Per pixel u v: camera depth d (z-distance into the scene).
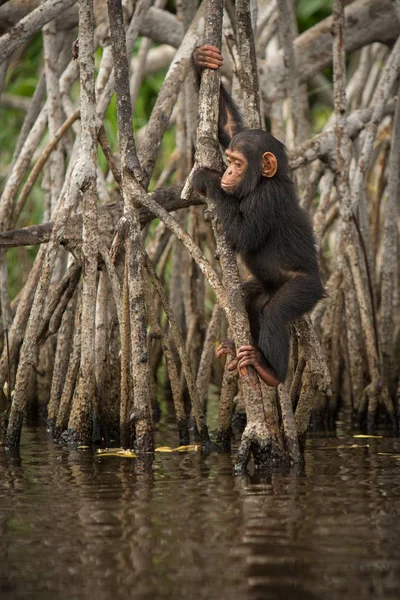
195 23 15.18
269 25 19.73
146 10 15.60
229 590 6.43
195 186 10.77
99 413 13.11
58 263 16.91
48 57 16.94
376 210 20.61
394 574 6.68
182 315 19.66
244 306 10.26
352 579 6.60
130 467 10.98
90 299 12.61
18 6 16.34
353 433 14.33
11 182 16.66
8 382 15.53
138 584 6.56
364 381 16.22
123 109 12.09
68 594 6.41
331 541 7.44
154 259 16.97
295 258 10.84
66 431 13.28
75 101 24.25
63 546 7.42
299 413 11.96
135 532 7.77
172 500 8.93
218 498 9.01
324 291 10.99
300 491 9.30
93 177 12.65
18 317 15.75
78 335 13.22
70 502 8.91
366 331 15.31
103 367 13.35
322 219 16.77
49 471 10.74
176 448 12.63
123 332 12.26
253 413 10.53
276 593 6.37
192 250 11.05
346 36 18.88
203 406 14.95
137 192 11.85
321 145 16.25
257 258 11.01
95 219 12.63
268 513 8.33
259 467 10.72
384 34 19.02
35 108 18.77
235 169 10.53
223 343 10.89
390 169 17.67
